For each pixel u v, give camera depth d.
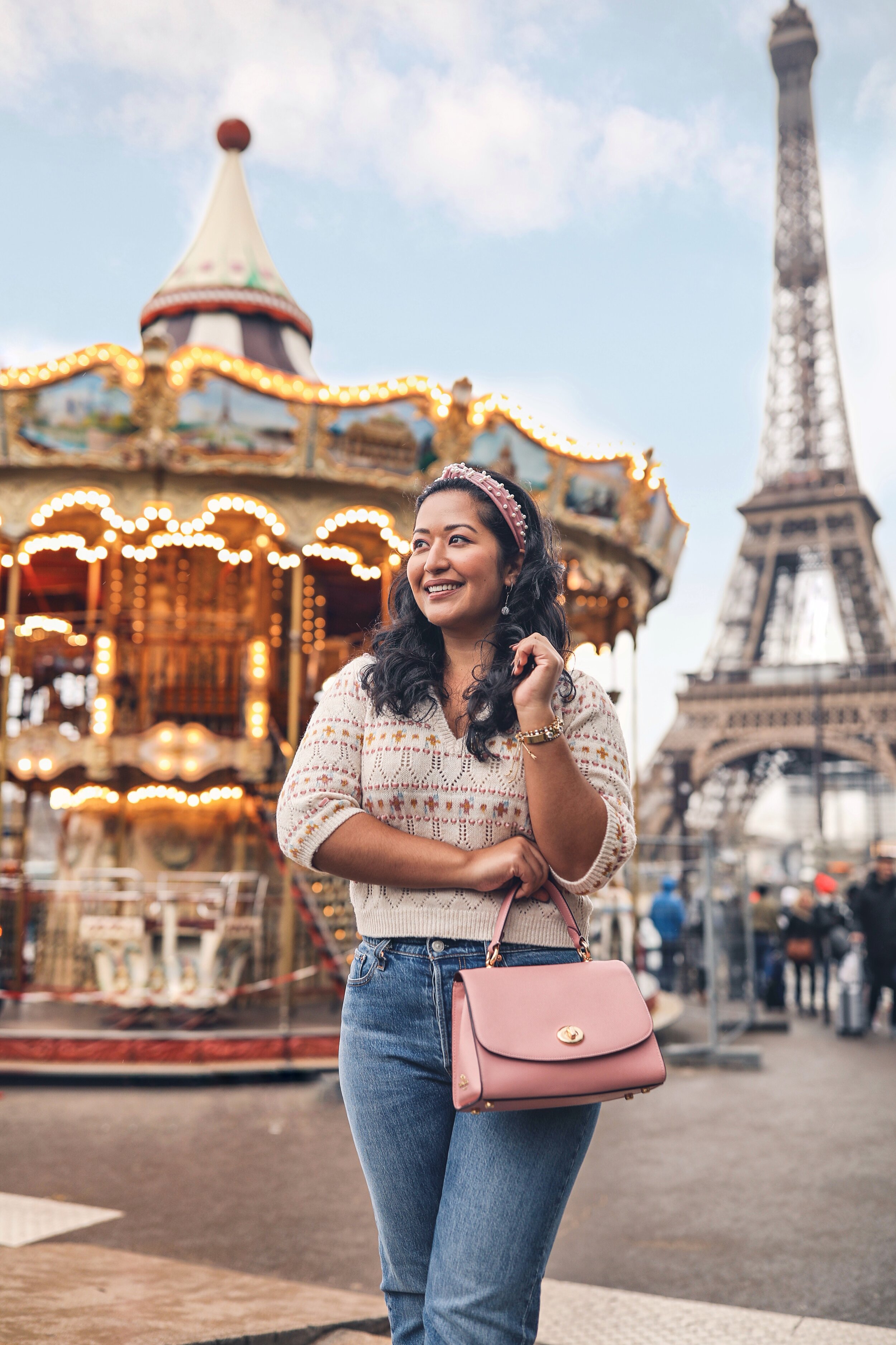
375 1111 2.12
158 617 13.95
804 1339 3.86
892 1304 4.43
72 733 14.75
